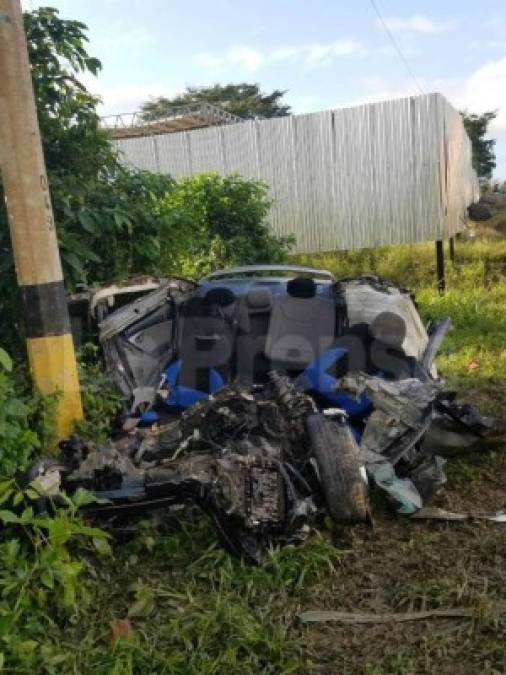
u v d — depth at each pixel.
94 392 4.74
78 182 5.76
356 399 4.35
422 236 11.27
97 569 3.64
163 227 6.46
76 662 2.88
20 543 3.49
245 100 41.75
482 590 3.46
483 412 6.20
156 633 3.12
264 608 3.32
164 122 15.27
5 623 2.84
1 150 4.18
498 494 4.64
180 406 4.86
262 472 3.74
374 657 3.01
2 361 3.40
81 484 3.71
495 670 2.88
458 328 9.27
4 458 3.53
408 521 4.22
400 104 11.01
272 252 10.41
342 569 3.70
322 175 11.66
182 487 3.64
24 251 4.26
